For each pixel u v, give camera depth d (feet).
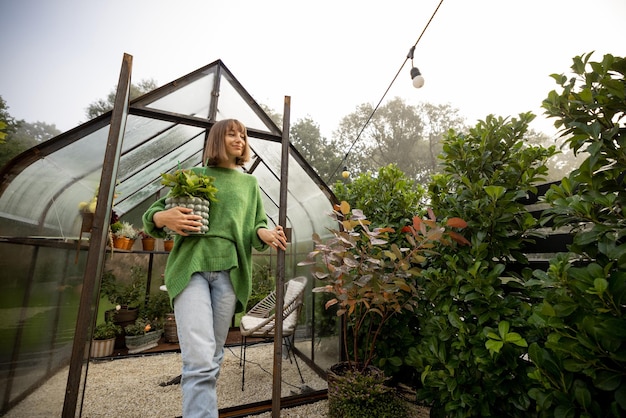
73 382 3.20
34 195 4.78
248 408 5.83
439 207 5.97
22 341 4.11
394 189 8.00
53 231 5.13
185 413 2.95
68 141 4.48
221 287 3.74
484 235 4.67
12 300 4.13
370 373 5.69
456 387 4.48
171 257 3.70
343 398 4.97
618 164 2.97
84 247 4.81
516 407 3.92
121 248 10.15
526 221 4.56
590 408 2.72
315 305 8.34
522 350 3.90
